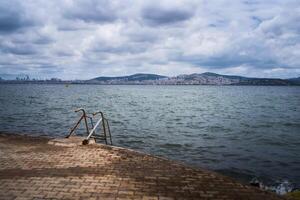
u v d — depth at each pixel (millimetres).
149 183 6062
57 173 6527
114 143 17516
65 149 8953
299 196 7453
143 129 23375
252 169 12727
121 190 5621
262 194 5688
